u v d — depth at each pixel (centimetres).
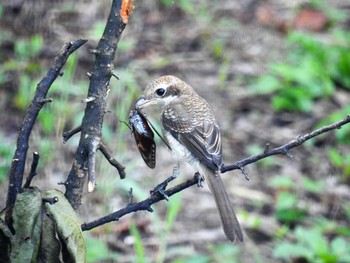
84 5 1739
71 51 554
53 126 1341
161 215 1220
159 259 1081
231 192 1280
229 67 1608
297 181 1320
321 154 1395
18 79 1507
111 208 1198
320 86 1530
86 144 562
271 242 1173
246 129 1438
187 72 1586
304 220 1225
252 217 1222
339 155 1392
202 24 1755
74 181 568
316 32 1761
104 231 1161
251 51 1669
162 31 1716
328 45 1664
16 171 549
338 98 1527
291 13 1811
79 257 523
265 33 1738
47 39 1636
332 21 1788
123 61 1579
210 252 1143
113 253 1133
